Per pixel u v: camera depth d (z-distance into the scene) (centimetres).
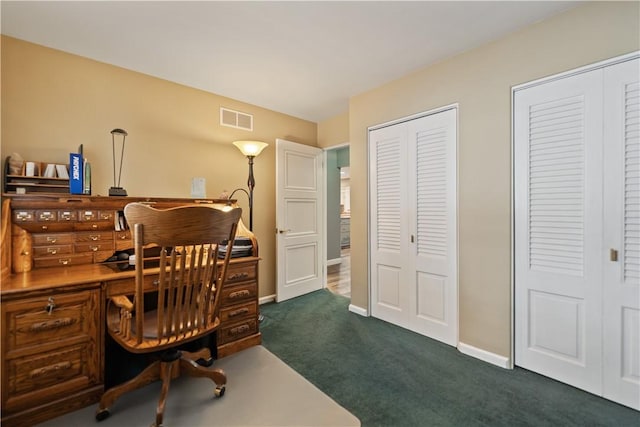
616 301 161
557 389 175
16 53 197
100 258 200
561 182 179
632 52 153
